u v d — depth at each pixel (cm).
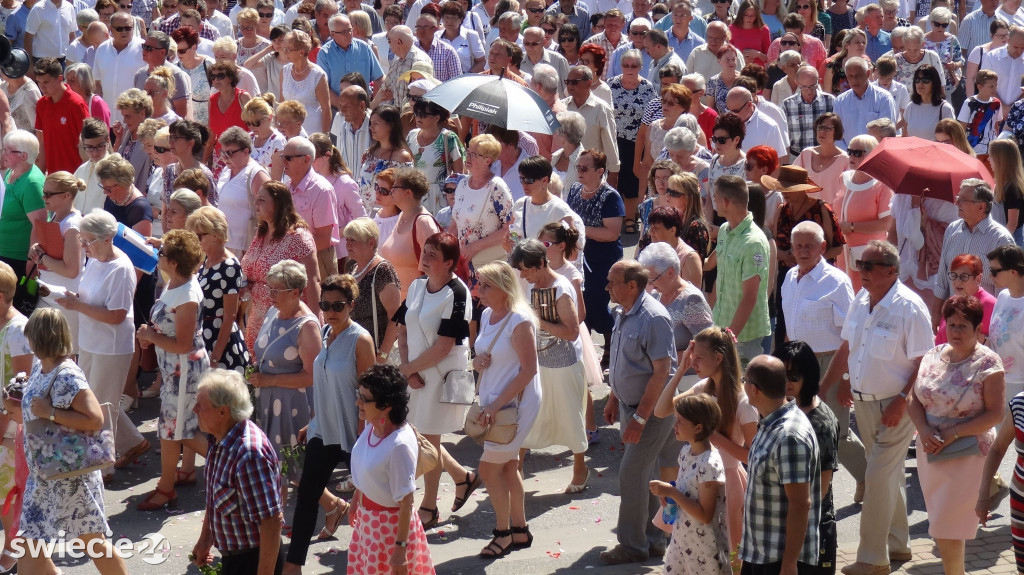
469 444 1457
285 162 1524
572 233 1338
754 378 902
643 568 1123
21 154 1573
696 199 1459
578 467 1310
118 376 1334
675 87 1930
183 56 2130
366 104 1828
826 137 1725
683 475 976
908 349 1084
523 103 1608
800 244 1232
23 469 1066
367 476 972
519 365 1130
